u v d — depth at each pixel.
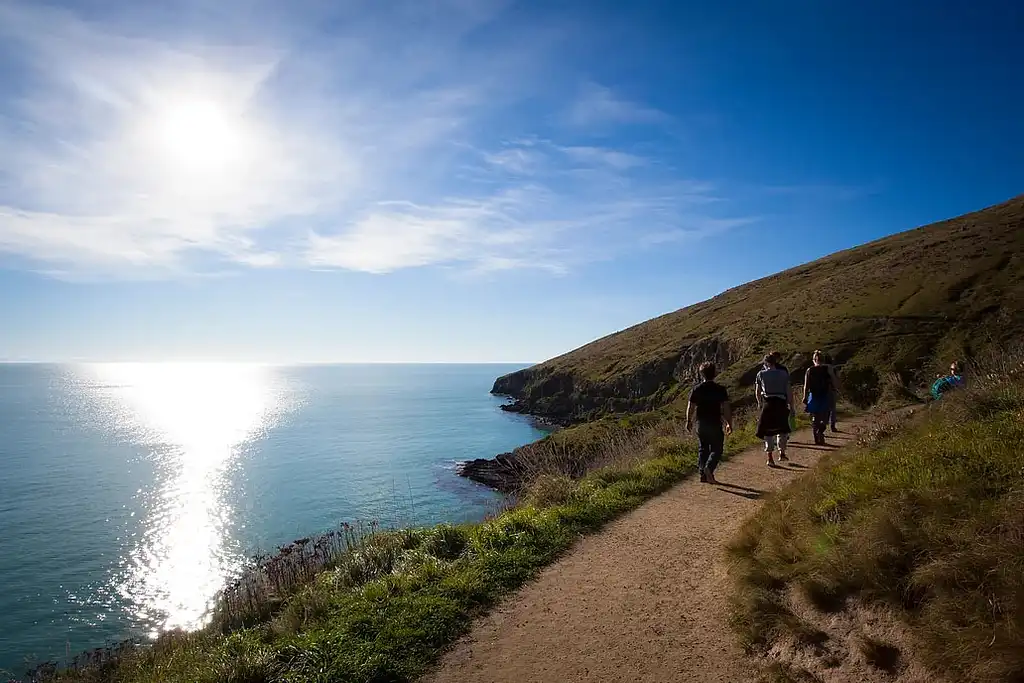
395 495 32.75
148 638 17.14
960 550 4.03
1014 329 26.02
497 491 30.70
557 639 5.02
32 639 17.56
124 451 57.56
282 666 4.92
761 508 6.89
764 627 4.57
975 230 46.50
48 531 29.88
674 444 13.07
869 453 6.88
